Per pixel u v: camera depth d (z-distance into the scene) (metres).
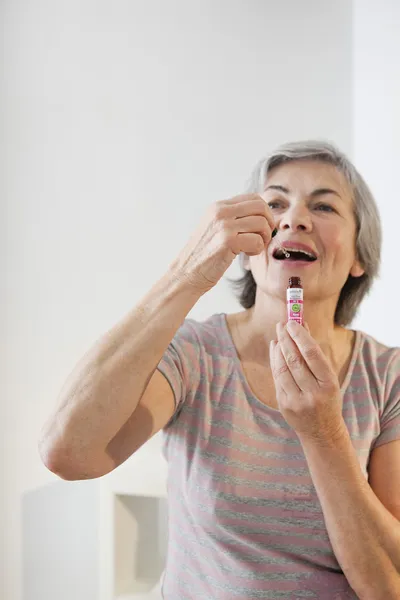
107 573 1.51
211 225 0.84
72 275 1.73
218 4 1.65
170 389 0.97
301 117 1.58
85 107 1.73
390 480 1.00
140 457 1.50
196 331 1.07
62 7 1.76
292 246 1.00
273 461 0.96
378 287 1.51
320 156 1.05
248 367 1.03
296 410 0.85
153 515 1.63
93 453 0.87
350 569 0.90
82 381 0.85
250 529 0.94
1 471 1.77
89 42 1.74
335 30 1.57
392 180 1.48
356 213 1.07
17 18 1.78
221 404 1.00
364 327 1.55
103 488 1.52
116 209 1.69
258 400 0.99
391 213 1.48
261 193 1.07
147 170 1.67
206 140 1.64
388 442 1.02
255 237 0.84
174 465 1.02
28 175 1.77
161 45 1.68
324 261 1.01
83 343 1.71
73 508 1.69
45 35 1.77
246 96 1.62
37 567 1.72
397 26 1.48
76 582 1.68
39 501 1.73
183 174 1.65
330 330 1.07
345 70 1.56
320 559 0.94
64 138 1.75
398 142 1.47
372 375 1.06
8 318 1.77
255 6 1.62
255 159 1.60
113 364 0.84
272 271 1.01
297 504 0.94
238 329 1.07
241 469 0.96
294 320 0.90
